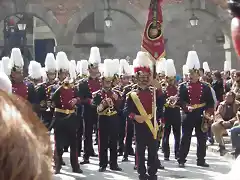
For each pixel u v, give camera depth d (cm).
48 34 3441
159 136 841
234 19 141
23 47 3119
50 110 988
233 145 619
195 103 1003
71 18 2778
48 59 1028
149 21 845
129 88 1124
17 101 119
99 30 3025
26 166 106
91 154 1216
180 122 1110
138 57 837
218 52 3006
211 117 1003
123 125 1196
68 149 1299
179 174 966
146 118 812
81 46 3016
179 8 2922
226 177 133
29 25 3438
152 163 826
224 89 1574
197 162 1048
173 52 2984
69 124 937
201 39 2997
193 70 997
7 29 3116
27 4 2736
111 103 976
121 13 3089
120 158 1194
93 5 2777
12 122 108
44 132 119
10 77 921
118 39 3116
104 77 997
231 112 1138
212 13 2769
